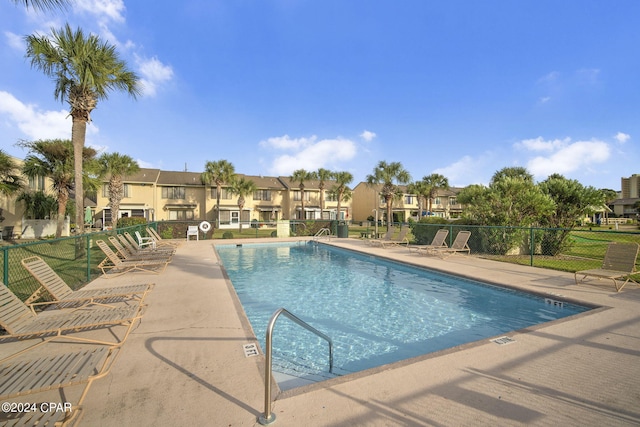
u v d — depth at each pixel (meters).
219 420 2.58
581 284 7.68
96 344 4.12
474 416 2.62
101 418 2.61
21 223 22.78
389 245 16.83
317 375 4.09
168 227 21.42
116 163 24.86
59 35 12.57
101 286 7.54
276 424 2.51
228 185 40.03
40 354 3.81
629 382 3.17
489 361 3.63
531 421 2.56
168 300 6.29
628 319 5.08
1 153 17.94
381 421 2.55
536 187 13.21
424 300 7.75
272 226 42.25
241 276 10.66
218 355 3.82
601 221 44.75
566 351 3.90
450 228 13.87
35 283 8.37
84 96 13.17
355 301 7.71
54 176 18.03
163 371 3.42
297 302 7.66
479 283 8.45
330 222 25.25
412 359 3.68
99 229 31.41
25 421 2.29
